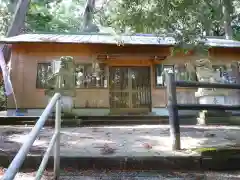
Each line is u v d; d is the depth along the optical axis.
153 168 3.43
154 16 3.77
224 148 3.74
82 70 11.66
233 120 8.44
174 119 4.05
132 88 12.13
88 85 11.63
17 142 4.73
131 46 11.56
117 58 11.72
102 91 11.67
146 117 9.38
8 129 6.88
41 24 18.98
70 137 5.41
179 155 3.53
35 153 3.53
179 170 3.44
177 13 3.74
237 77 12.02
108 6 4.27
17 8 13.15
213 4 3.67
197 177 3.18
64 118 8.61
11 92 10.80
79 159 3.42
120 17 4.00
